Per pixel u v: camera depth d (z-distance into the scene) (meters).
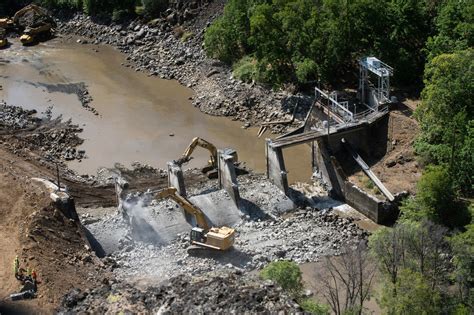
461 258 74.31
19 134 125.56
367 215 101.88
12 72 156.12
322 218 100.69
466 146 97.38
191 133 128.25
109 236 96.25
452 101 101.88
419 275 69.31
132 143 124.88
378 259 76.31
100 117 134.25
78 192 108.94
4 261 84.06
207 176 113.19
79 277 84.00
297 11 128.75
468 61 102.56
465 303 70.81
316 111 119.75
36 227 89.38
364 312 75.88
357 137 113.38
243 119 131.62
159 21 168.38
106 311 64.56
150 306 63.84
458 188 97.25
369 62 117.50
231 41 145.12
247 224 100.06
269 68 135.50
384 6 127.44
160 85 147.62
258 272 85.69
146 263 91.19
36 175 111.31
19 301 76.81
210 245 91.75
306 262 91.25
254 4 139.62
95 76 153.12
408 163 107.00
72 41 175.00
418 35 129.25
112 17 177.12
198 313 60.84
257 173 114.75
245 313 60.09
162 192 97.00
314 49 126.25
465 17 120.62
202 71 148.12
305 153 120.88
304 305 68.81
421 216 90.81
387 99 116.19
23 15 183.25
